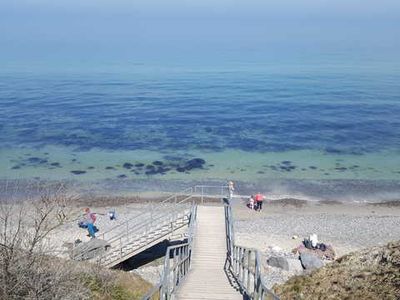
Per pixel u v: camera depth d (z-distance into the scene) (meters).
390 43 183.62
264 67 116.31
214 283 15.98
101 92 83.31
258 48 161.50
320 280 12.70
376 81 97.50
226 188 41.97
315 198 41.16
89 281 13.36
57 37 196.00
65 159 49.28
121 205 38.06
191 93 83.12
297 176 46.12
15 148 52.28
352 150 54.06
